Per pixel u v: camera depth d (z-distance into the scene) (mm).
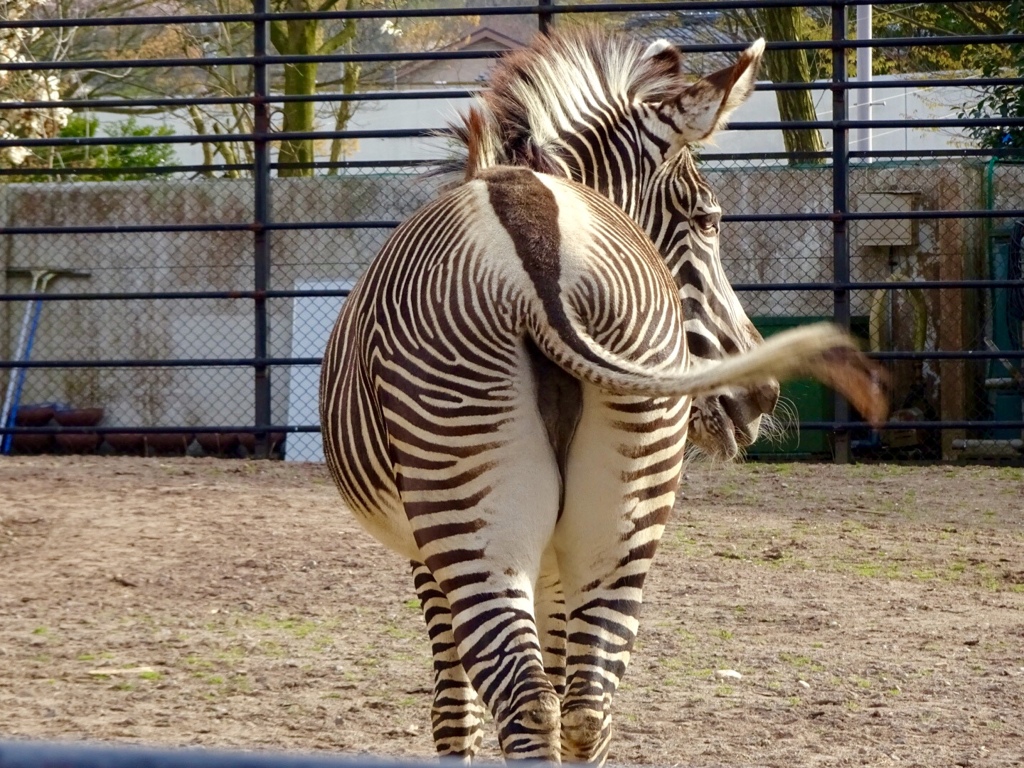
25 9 46500
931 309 38812
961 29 59781
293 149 53281
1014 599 21812
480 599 9305
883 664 18156
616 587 9953
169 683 17281
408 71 81312
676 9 34156
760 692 16906
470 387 9375
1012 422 34031
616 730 15320
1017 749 14547
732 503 29328
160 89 62906
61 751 3969
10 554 24391
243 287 41750
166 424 42094
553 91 13312
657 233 13664
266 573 23375
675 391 8625
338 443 11367
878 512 28500
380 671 17984
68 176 55906
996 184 38969
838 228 34469
